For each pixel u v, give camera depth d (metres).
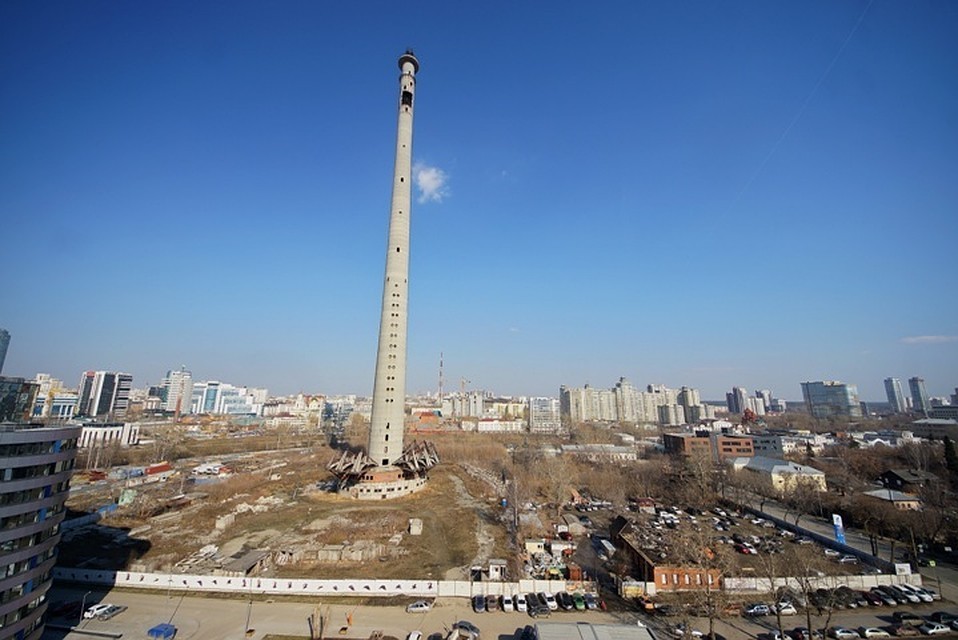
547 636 48.62
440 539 88.00
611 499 125.06
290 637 53.78
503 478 147.25
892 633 56.03
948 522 89.19
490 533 92.12
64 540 84.31
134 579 67.44
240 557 76.44
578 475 148.38
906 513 95.31
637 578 71.50
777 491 124.12
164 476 149.25
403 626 56.62
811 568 71.75
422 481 132.38
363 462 123.31
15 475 46.47
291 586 65.94
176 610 60.09
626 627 50.56
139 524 94.88
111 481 142.00
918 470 134.00
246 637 53.53
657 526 101.00
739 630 56.88
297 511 105.00
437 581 66.12
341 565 74.81
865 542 91.19
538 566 76.25
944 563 79.50
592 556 82.81
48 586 49.94
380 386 128.50
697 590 66.06
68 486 53.47
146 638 53.25
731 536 94.62
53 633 54.12
